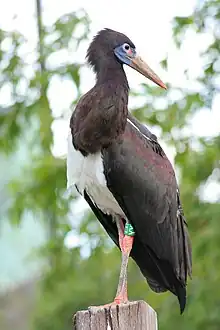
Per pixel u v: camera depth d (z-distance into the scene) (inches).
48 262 647.8
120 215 366.9
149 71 366.9
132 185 353.1
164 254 359.9
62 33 502.9
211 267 522.6
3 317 944.3
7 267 1374.3
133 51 368.5
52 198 540.4
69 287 674.8
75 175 361.1
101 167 351.9
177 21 514.3
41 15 514.6
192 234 518.9
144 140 362.3
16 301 974.4
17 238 1384.1
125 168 350.9
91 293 668.1
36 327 692.1
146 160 356.8
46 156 543.8
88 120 349.7
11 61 515.2
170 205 360.2
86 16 505.0
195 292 531.2
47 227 698.8
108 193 357.1
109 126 349.1
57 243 571.8
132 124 363.3
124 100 354.6
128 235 358.6
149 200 355.9
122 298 343.9
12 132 528.7
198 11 519.8
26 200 544.7
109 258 612.7
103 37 367.6
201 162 523.5
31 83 514.3
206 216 516.4
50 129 505.0
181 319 554.6
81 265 625.9
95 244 553.6
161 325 557.3
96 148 350.6
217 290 526.9
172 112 512.7
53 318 680.4
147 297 579.5
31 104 518.3
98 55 365.1
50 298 687.7
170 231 360.5
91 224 552.1
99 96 351.6
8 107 525.0
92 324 283.4
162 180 358.6
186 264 365.7
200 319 524.4
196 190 534.0
